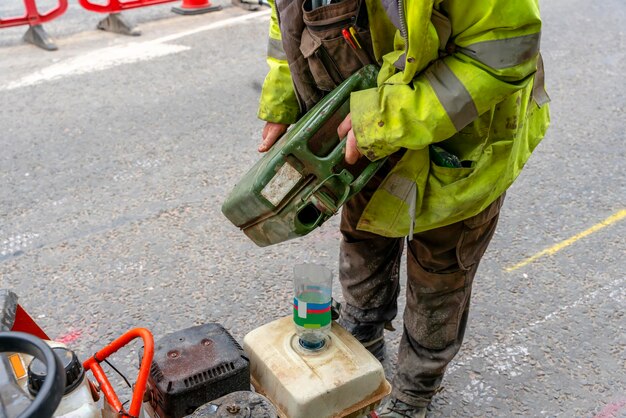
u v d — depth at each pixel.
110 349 1.66
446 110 1.67
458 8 1.62
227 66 6.27
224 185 4.29
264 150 2.31
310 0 1.87
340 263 2.54
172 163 4.54
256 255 3.64
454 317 2.26
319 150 1.83
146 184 4.28
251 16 7.75
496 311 3.23
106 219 3.92
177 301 3.28
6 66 6.22
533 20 1.61
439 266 2.15
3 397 1.24
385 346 2.79
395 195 1.94
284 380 1.83
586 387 2.79
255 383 1.93
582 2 8.23
